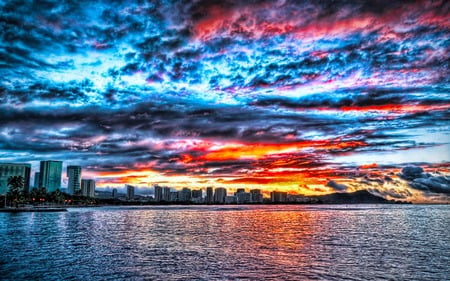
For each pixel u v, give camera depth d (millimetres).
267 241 61219
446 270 36531
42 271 35688
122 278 33000
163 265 38938
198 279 32844
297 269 37000
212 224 104938
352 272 35562
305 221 120125
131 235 70625
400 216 157875
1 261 40906
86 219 123875
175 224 104438
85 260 41719
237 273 35156
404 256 44875
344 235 71375
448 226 94500
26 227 86812
